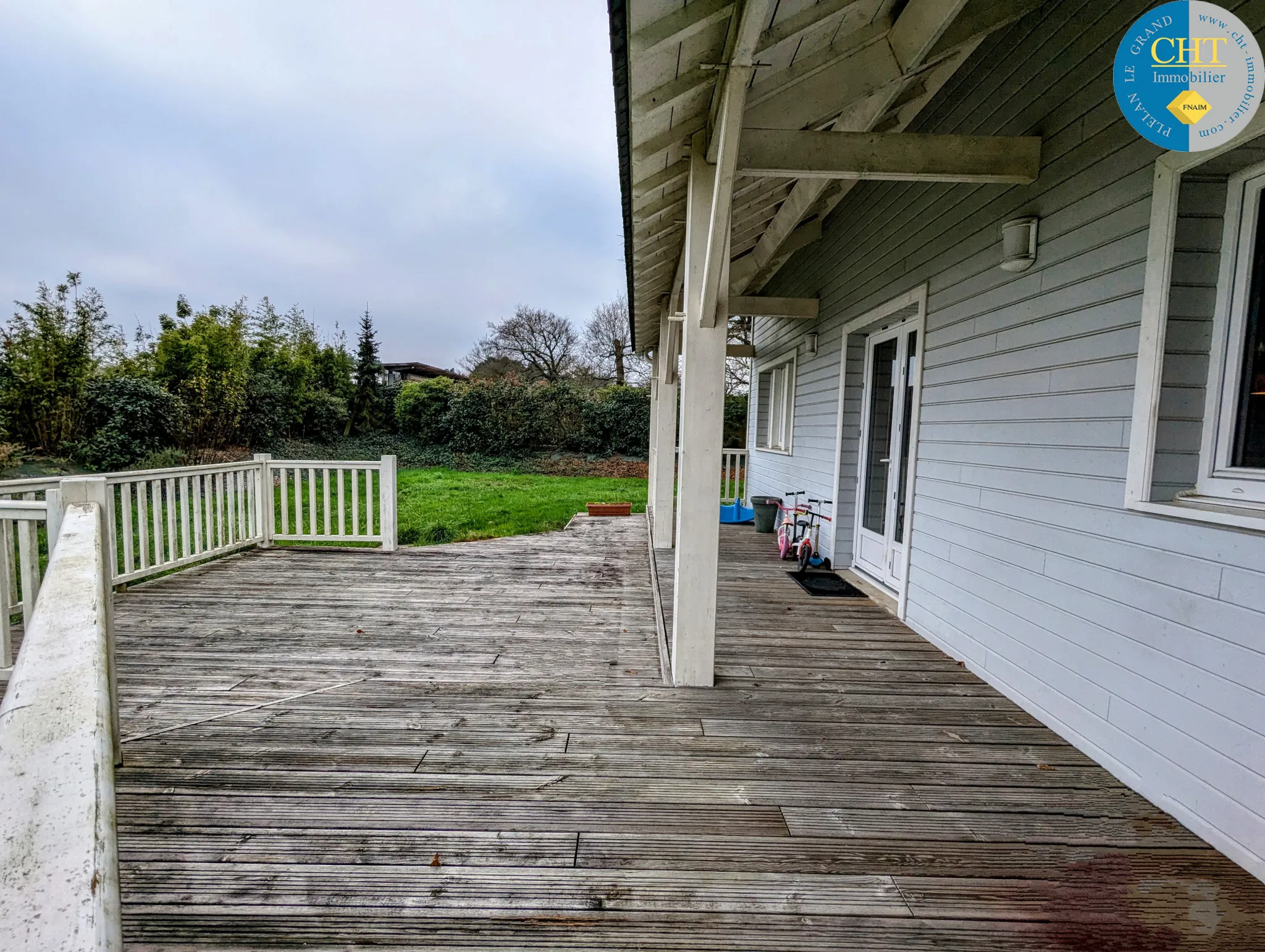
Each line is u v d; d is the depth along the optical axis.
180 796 1.85
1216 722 1.71
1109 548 2.12
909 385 4.09
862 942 1.36
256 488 5.62
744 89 1.81
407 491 11.34
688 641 2.73
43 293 9.95
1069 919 1.44
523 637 3.40
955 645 3.14
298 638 3.33
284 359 15.03
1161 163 1.91
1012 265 2.61
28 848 0.48
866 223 4.50
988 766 2.12
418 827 1.72
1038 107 2.53
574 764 2.08
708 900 1.48
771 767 2.08
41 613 0.95
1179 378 1.93
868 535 4.76
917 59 2.19
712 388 2.63
